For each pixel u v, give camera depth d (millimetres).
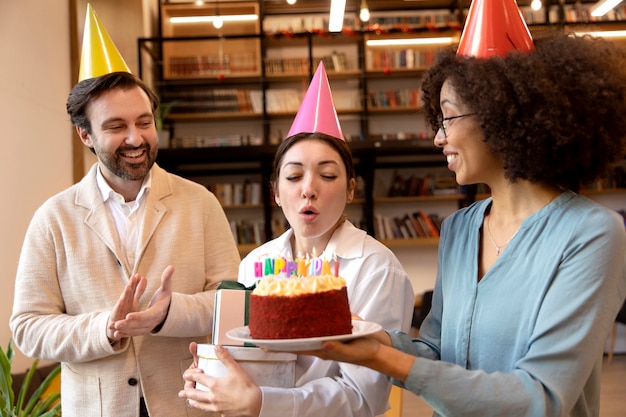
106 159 1660
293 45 7156
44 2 4703
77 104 1661
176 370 1671
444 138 1109
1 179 3914
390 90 6965
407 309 1376
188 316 1562
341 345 908
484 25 1073
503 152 998
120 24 6375
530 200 1061
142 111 1669
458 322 1090
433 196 6824
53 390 3682
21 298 1642
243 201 6805
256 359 1133
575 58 977
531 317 980
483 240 1137
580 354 923
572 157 984
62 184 4832
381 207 6984
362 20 6789
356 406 1177
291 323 974
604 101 960
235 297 1198
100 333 1513
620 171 6789
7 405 2459
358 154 6508
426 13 7238
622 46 1063
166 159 6383
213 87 7047
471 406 899
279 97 6887
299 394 1117
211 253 1794
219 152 6281
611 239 958
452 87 1056
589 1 7078
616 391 5121
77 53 5172
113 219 1740
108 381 1623
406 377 923
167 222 1739
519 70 972
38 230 1686
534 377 920
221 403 1084
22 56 4312
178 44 7055
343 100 6922
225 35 6648
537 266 1002
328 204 1343
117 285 1658
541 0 6945
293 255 1470
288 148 1379
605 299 941
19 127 4195
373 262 1337
